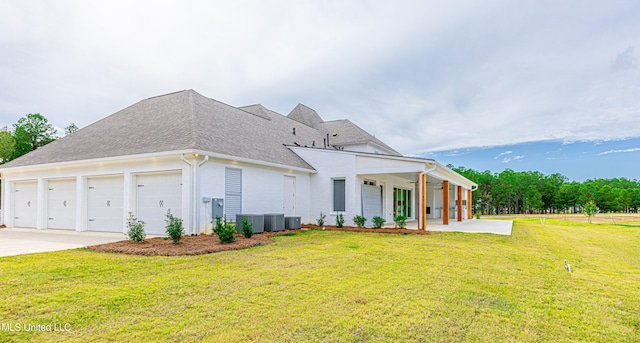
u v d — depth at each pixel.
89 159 13.32
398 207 23.66
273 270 6.61
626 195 61.22
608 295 5.32
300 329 3.80
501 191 56.09
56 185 15.25
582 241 13.21
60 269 6.54
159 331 3.72
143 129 14.59
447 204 20.14
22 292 5.07
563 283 5.98
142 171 12.62
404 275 6.31
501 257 8.43
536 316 4.33
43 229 15.11
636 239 14.12
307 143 21.94
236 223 13.02
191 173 11.66
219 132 14.40
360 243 10.60
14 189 16.70
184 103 16.19
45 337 3.57
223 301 4.72
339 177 17.19
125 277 6.00
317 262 7.42
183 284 5.55
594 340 3.68
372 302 4.72
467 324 4.01
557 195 63.47
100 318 4.08
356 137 25.94
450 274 6.44
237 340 3.52
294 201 16.72
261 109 23.17
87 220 14.11
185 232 11.56
